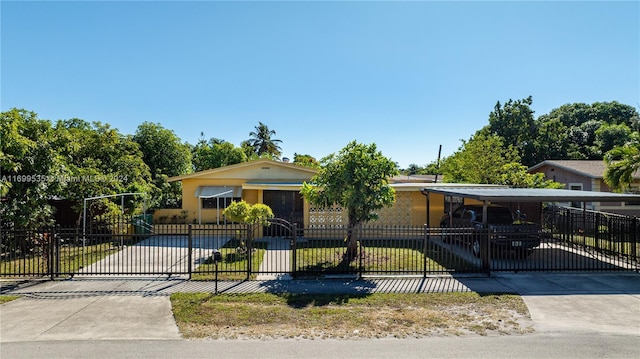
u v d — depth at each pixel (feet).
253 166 66.18
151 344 19.07
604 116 146.61
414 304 25.27
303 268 34.73
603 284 29.94
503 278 31.76
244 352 18.17
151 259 39.91
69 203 58.08
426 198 56.44
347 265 35.94
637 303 25.53
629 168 48.39
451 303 25.46
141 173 74.02
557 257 40.65
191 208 66.49
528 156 120.67
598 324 21.85
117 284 29.81
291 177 66.33
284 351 18.31
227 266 35.78
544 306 24.88
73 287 28.99
